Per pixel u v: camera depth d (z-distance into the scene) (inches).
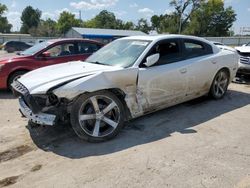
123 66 179.5
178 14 2434.8
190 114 211.9
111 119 171.8
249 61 317.1
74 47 313.6
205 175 127.6
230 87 308.7
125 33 1802.4
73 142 166.9
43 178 130.0
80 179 127.5
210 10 2684.5
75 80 157.6
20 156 152.6
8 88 294.5
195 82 215.9
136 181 124.3
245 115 210.8
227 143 161.2
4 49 1299.2
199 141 164.2
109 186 121.3
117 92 173.6
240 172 129.9
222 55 240.7
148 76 181.5
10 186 125.0
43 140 171.3
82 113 160.7
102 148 157.6
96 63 194.2
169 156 145.9
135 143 162.7
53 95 155.2
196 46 224.2
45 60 298.0
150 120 199.5
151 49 189.6
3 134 182.1
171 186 120.0
